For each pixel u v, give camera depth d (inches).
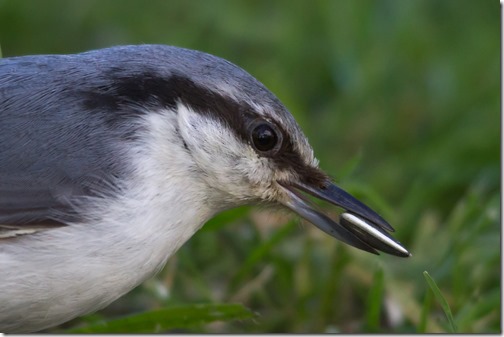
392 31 622.2
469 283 471.5
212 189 393.7
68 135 372.8
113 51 386.3
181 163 384.5
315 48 621.3
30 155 370.0
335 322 467.5
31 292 365.4
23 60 382.6
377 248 413.1
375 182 549.3
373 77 602.5
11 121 371.6
